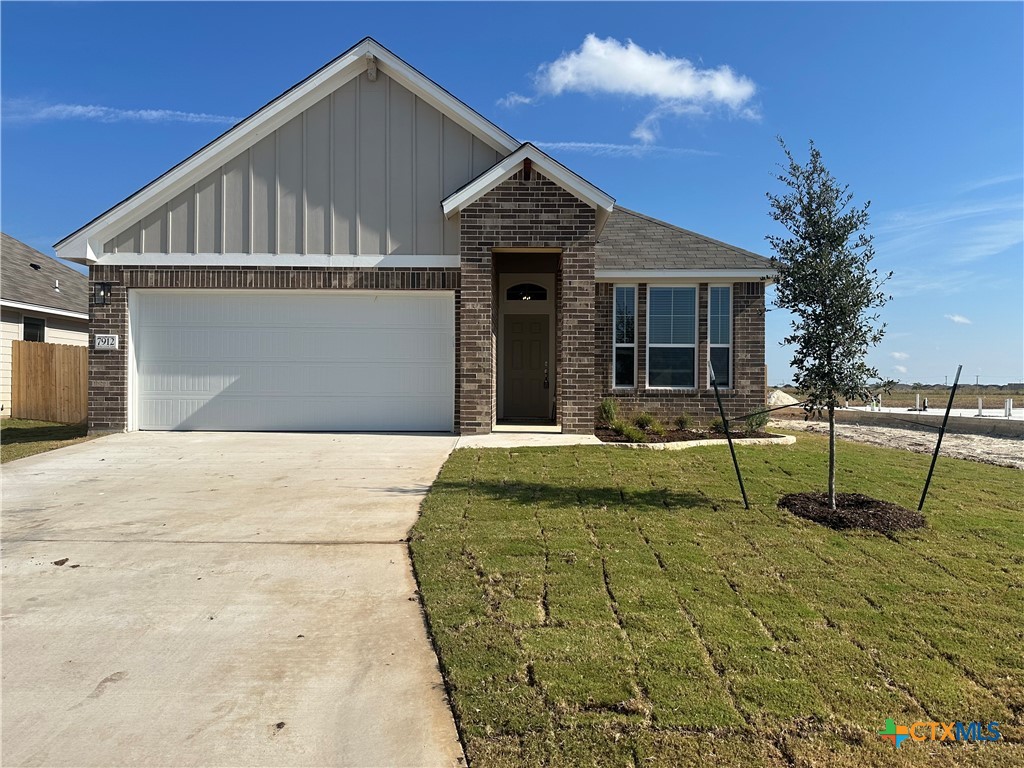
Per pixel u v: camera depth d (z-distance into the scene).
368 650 3.75
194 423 11.87
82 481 7.90
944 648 3.66
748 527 5.86
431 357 11.91
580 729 2.94
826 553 5.20
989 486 7.86
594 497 6.86
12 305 16.45
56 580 4.78
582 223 11.10
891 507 6.41
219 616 4.19
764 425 13.09
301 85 11.48
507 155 11.73
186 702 3.24
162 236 11.69
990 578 4.70
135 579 4.80
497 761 2.76
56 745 2.89
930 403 31.59
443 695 3.30
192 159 11.48
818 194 6.21
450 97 11.53
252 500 6.96
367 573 4.91
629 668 3.42
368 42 11.44
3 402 16.23
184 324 11.88
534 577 4.64
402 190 11.75
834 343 6.14
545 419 14.17
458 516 6.13
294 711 3.17
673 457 9.17
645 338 13.99
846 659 3.54
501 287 14.30
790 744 2.85
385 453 9.67
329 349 11.89
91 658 3.66
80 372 15.73
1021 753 2.83
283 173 11.70
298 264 11.70
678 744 2.85
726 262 13.81
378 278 11.70
